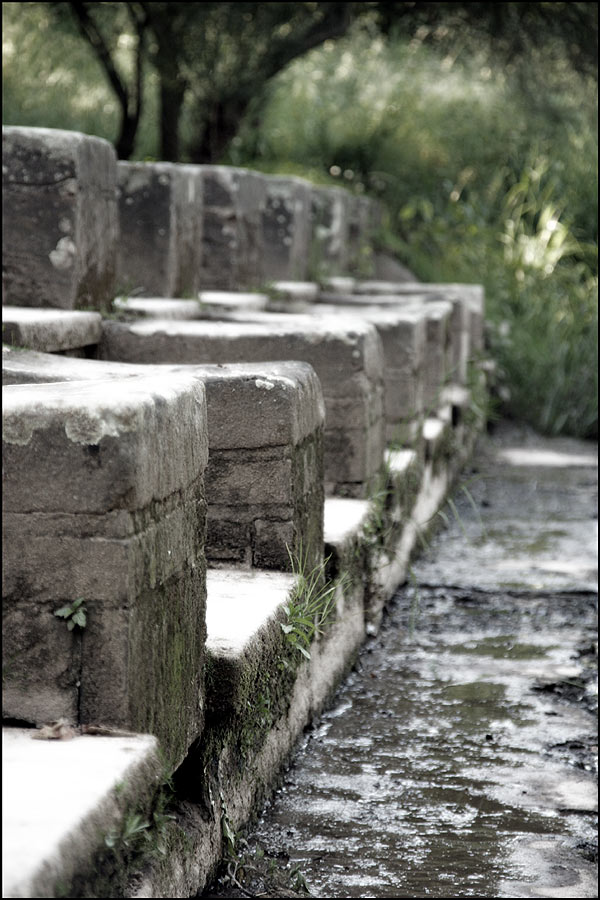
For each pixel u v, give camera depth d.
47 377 6.83
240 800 5.41
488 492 14.84
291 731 6.44
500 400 18.69
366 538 8.43
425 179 24.56
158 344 8.93
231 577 6.50
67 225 9.21
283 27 19.73
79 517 4.06
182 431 4.57
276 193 15.76
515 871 5.25
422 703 7.51
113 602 4.08
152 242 11.53
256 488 6.63
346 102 25.23
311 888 5.00
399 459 10.48
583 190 23.39
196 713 4.83
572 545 12.06
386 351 10.93
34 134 9.15
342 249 19.03
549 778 6.35
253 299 12.17
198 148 20.80
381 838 5.55
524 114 25.53
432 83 26.75
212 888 4.86
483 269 21.52
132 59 20.55
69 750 3.94
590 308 19.97
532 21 21.67
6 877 3.11
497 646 8.77
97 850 3.53
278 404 6.57
